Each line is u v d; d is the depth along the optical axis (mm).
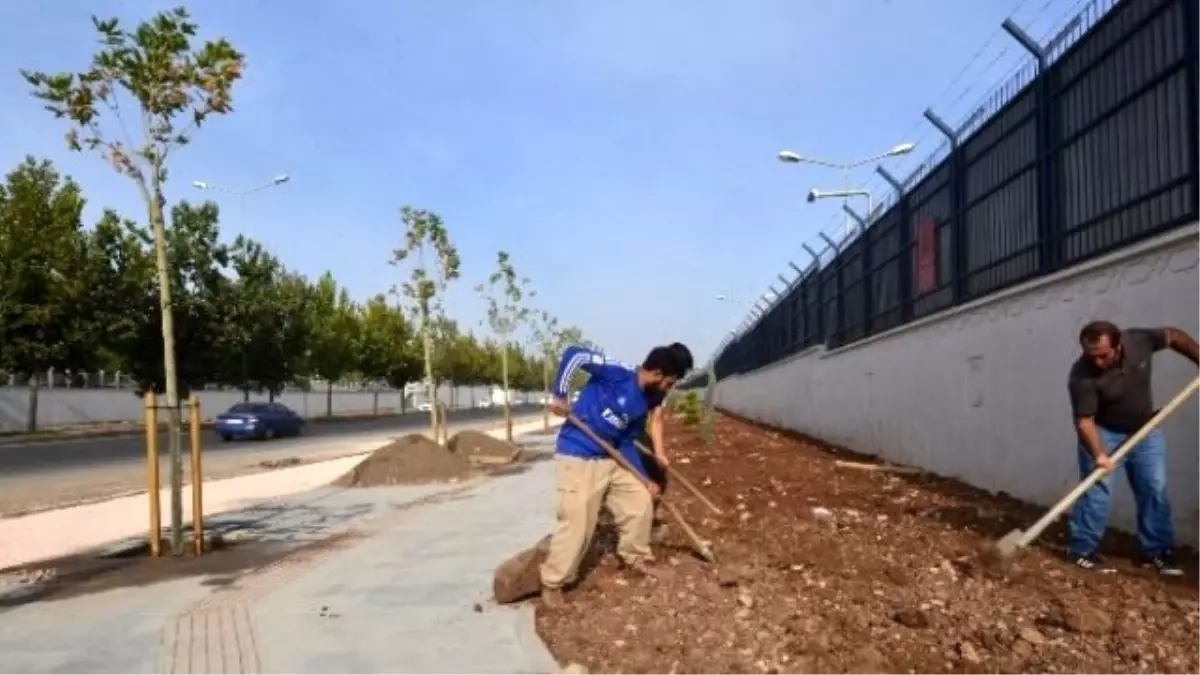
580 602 5746
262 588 6926
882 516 7855
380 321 62125
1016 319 8773
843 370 16547
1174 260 6199
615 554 6852
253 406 33844
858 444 15305
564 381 5895
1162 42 6660
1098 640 4391
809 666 4238
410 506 11859
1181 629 4453
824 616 4844
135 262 34562
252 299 41594
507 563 6180
